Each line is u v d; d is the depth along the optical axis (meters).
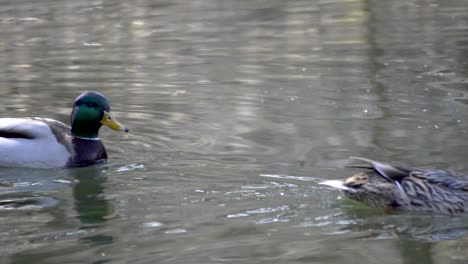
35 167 13.41
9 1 29.42
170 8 27.73
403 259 9.49
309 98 16.78
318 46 21.94
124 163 13.26
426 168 12.39
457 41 21.77
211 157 13.30
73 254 9.59
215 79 18.61
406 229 10.54
